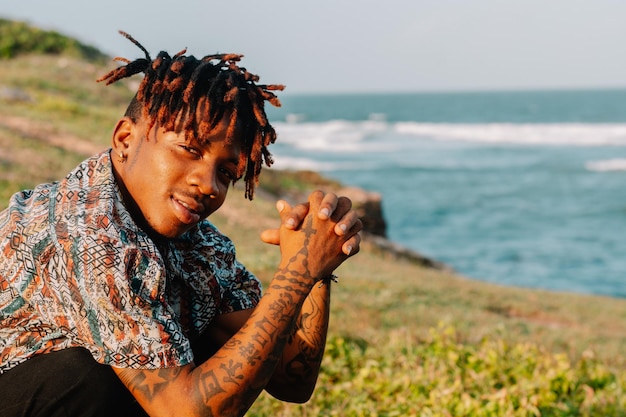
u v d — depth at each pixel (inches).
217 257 89.4
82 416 77.6
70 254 73.4
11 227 77.7
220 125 76.5
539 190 1733.5
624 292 900.6
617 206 1518.2
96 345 73.5
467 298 499.5
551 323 496.4
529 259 1062.4
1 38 1464.1
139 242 75.5
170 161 76.7
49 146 706.2
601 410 165.9
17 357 78.6
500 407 152.4
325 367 188.2
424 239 1189.1
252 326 76.3
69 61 1446.9
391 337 235.0
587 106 5984.3
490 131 3211.1
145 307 73.5
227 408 74.0
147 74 77.6
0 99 922.1
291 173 959.0
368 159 2340.1
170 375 73.2
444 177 1946.4
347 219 80.0
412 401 158.6
